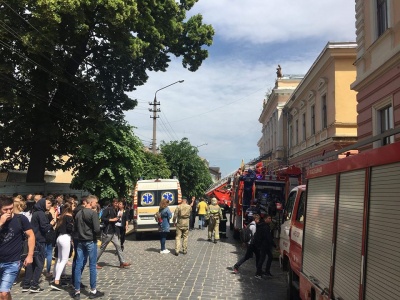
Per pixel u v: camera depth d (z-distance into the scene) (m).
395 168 3.03
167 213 13.25
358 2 13.70
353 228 3.80
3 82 16.50
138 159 19.08
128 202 21.66
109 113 22.02
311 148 24.61
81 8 15.27
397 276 2.88
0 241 5.56
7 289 5.56
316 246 5.21
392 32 11.28
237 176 18.20
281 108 38.50
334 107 20.39
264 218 10.19
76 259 7.56
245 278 9.55
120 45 17.48
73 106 20.67
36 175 20.09
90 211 7.57
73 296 7.50
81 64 20.81
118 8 15.77
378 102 12.02
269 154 42.97
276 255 12.25
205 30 23.84
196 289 8.16
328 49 20.27
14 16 15.80
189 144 43.41
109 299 7.31
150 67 23.98
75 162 19.05
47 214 9.29
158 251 13.78
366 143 3.78
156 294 7.68
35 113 19.30
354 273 3.68
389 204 3.09
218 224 16.34
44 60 17.75
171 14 20.45
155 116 31.83
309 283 5.43
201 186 44.62
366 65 13.20
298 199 7.33
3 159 21.66
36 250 7.86
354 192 3.87
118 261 11.55
